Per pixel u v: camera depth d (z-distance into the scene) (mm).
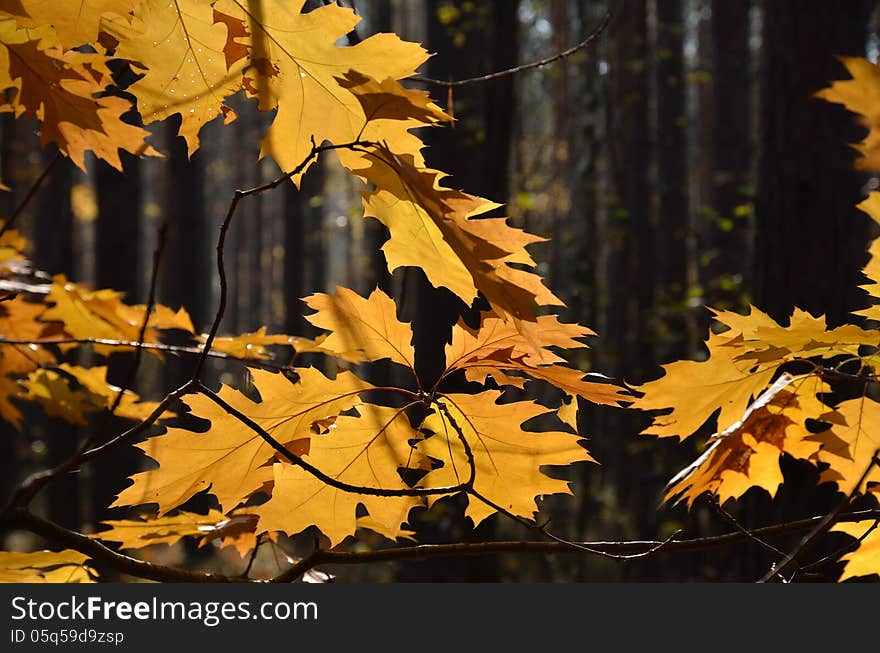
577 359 10711
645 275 12367
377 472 1506
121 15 1412
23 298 2838
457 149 5367
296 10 1397
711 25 12711
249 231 28438
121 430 9969
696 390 1543
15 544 10859
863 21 4148
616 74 12914
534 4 14188
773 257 4215
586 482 10828
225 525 1813
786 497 3764
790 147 4164
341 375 1469
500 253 1078
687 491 1678
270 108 1482
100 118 1780
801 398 1528
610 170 13945
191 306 11898
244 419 1379
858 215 4148
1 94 1813
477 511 1551
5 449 12578
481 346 1461
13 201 14594
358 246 27250
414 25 18625
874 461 1339
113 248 10195
